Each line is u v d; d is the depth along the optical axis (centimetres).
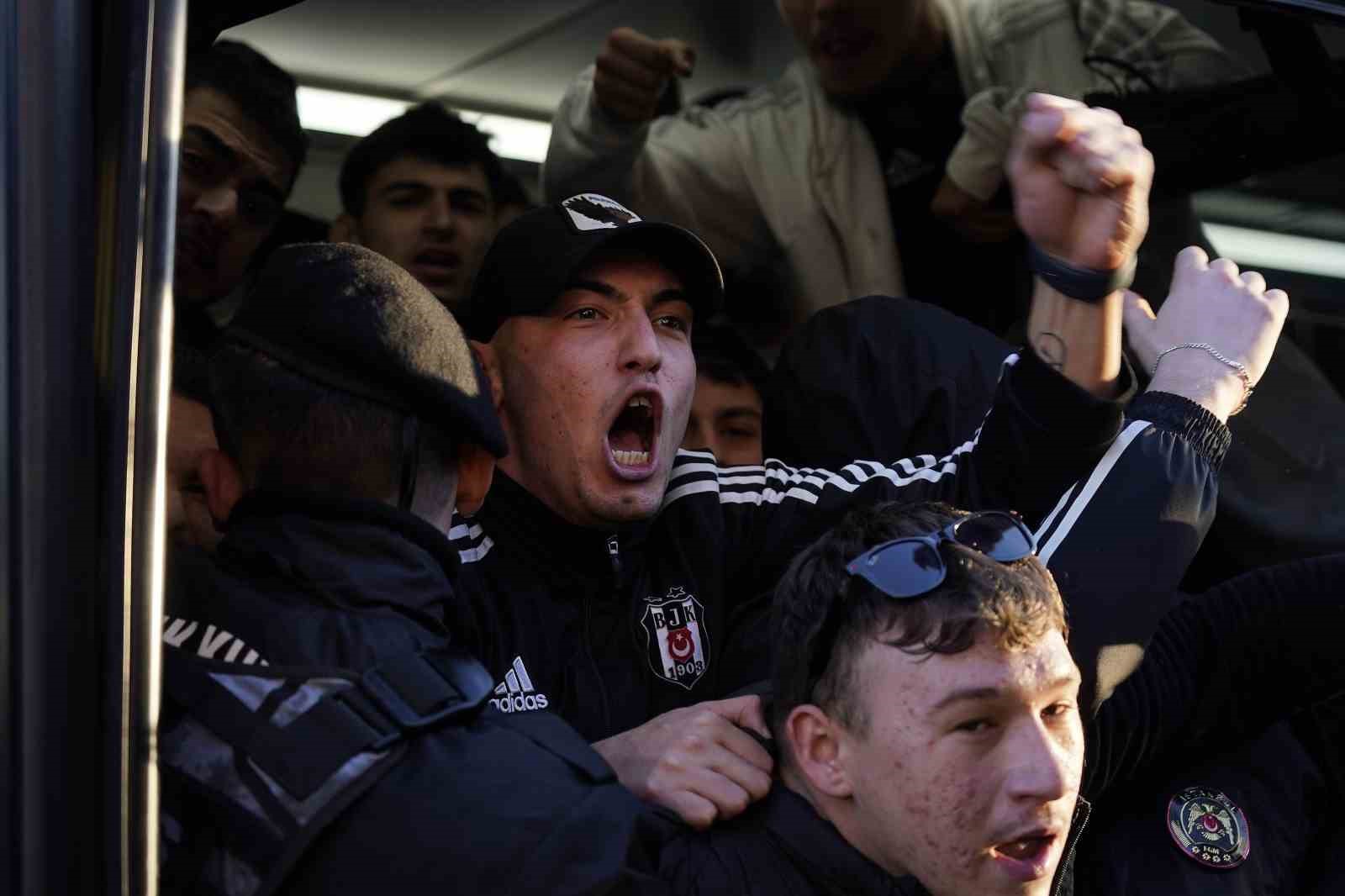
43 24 98
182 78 102
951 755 111
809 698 119
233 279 183
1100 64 236
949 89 231
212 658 107
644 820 115
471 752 108
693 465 177
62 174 98
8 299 97
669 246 165
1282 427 229
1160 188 237
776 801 121
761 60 228
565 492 161
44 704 95
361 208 197
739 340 222
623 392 160
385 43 196
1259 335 153
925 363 197
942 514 122
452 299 205
